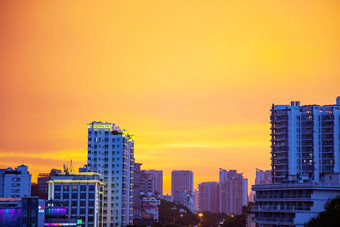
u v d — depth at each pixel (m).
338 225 187.88
